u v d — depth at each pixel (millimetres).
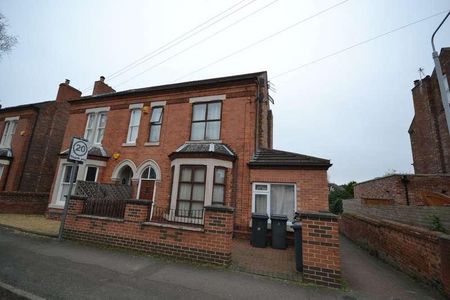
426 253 5094
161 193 11086
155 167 11609
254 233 8422
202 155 9953
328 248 5031
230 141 10805
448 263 4305
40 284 4277
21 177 15281
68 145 14289
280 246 8109
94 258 5887
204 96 11875
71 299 3791
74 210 7789
